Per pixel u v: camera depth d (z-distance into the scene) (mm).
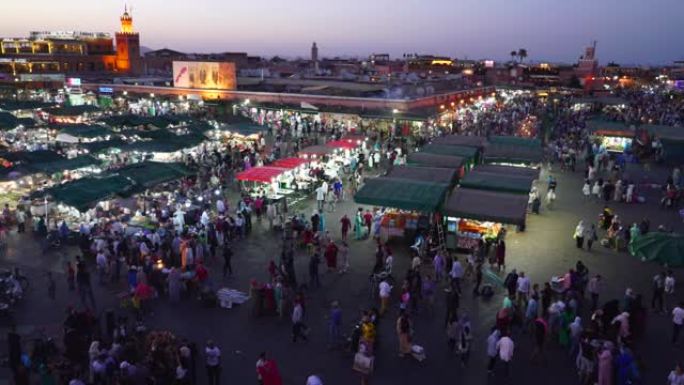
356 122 46438
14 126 36094
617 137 38219
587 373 12227
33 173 24266
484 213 18859
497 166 25172
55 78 67125
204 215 21641
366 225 22328
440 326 15133
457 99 57188
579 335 13359
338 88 53375
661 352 13828
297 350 13859
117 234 19594
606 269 18953
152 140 31391
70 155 29672
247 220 22266
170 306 16219
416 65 130000
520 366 13273
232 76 56000
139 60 99625
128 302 16016
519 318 14711
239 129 37125
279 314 15516
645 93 87062
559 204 26703
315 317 15602
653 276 18438
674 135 35719
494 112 54188
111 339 13578
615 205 26609
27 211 23391
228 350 13789
